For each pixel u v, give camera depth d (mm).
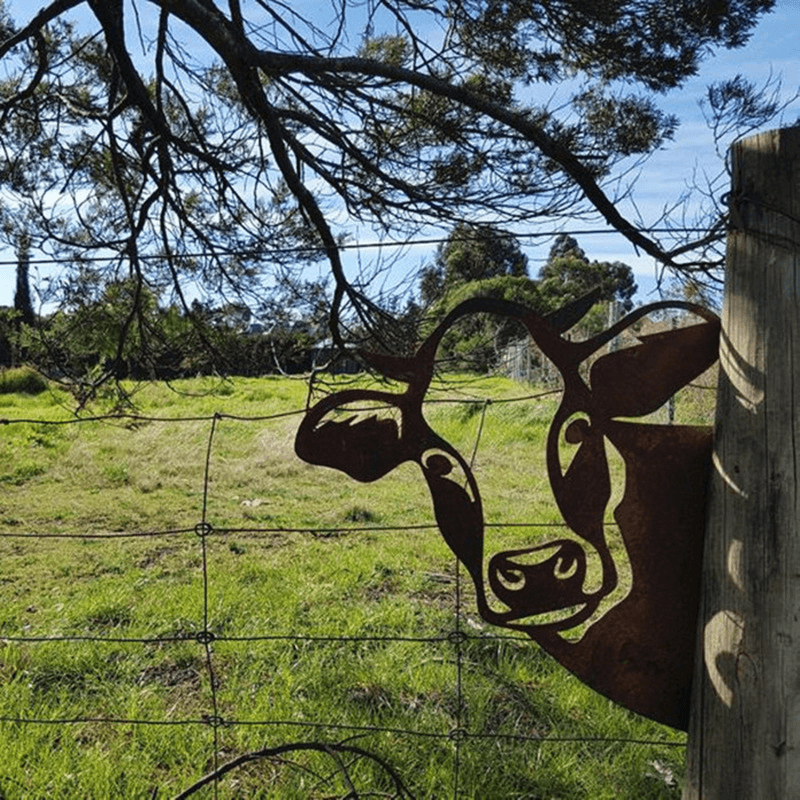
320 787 2955
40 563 6172
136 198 5020
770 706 1851
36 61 5113
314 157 4777
